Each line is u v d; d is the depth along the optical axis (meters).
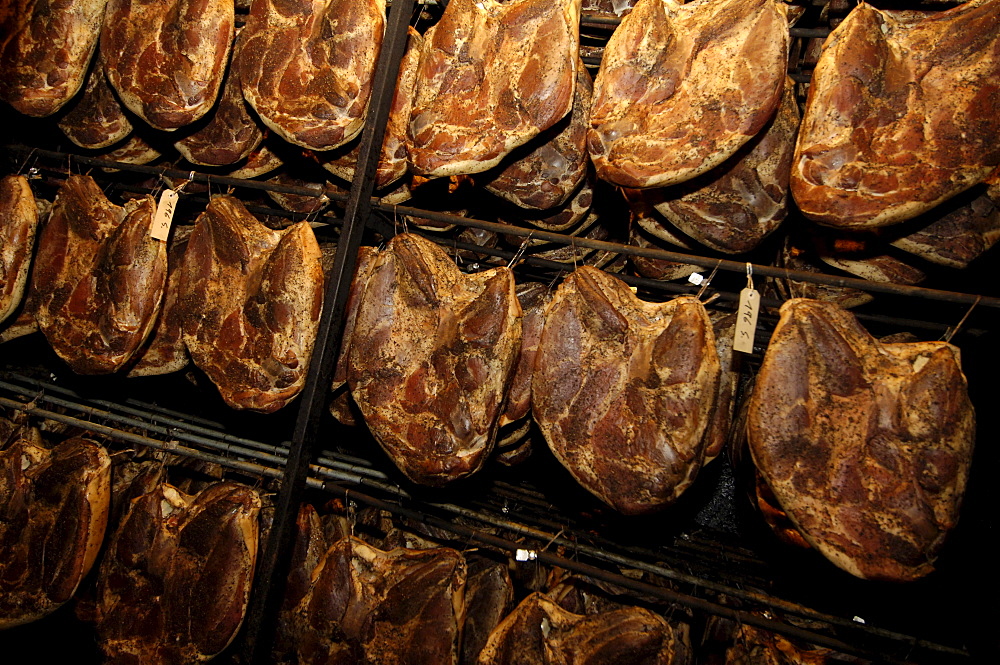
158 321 1.39
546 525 1.50
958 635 1.25
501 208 1.47
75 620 1.71
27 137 1.65
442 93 1.15
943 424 0.96
